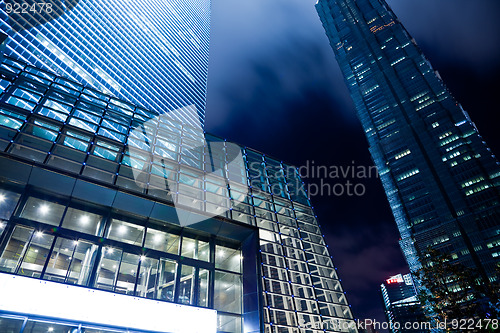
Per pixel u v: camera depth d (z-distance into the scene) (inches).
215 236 1366.9
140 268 1111.6
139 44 6894.7
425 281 1509.6
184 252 1256.8
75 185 1107.9
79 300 901.2
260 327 1133.1
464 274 1427.2
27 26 4522.6
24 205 1019.9
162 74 7071.9
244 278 1299.2
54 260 970.1
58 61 4793.3
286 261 1509.6
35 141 1186.6
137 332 951.0
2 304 794.2
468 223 5826.8
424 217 6382.9
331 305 1460.4
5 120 1219.9
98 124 1456.7
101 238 1085.8
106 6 6353.3
